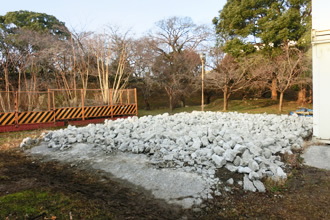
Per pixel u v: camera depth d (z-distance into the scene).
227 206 3.23
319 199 3.35
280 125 7.36
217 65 18.61
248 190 3.65
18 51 16.62
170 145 5.41
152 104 25.48
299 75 15.52
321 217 2.92
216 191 3.57
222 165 4.31
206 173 4.12
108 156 5.34
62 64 17.81
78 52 17.80
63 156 5.59
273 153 4.94
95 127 7.77
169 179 3.98
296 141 5.81
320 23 5.64
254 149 4.61
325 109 5.75
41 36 17.95
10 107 11.27
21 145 6.68
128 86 22.86
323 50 5.71
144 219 2.92
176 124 7.78
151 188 3.76
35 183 4.01
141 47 20.55
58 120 11.23
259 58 16.69
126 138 6.15
